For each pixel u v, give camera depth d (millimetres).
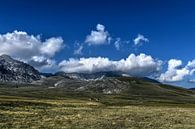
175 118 73062
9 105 81750
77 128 50812
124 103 165375
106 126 54656
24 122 53625
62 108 88250
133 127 55438
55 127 50500
